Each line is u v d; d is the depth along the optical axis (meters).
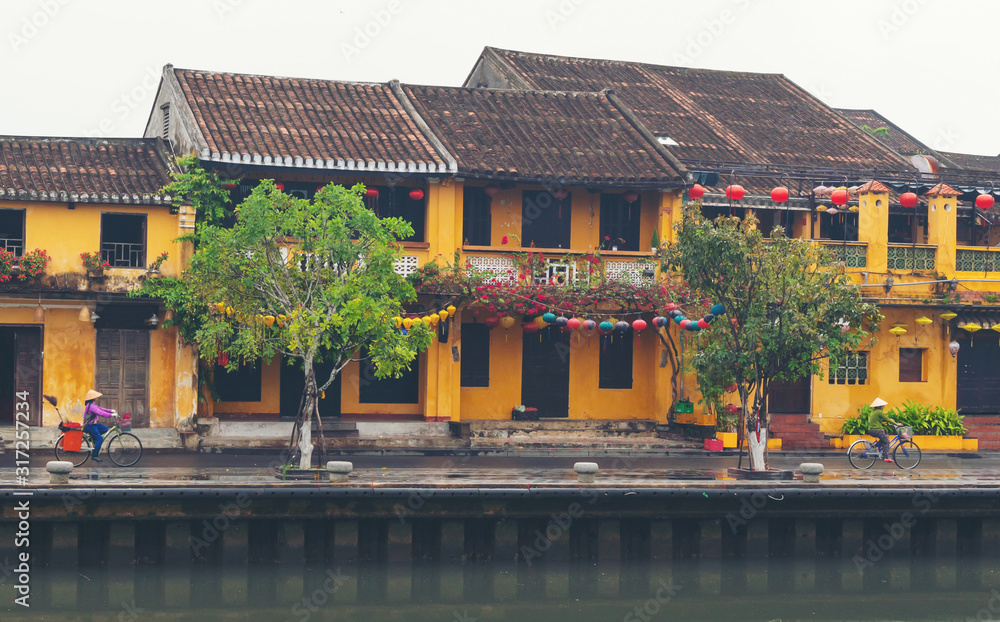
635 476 21.75
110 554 18.83
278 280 21.08
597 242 28.25
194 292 22.62
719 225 21.52
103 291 23.95
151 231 24.42
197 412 24.86
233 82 28.27
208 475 20.23
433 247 26.25
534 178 26.44
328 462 20.34
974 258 29.17
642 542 20.55
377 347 20.64
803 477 21.41
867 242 28.25
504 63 34.97
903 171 30.83
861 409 28.19
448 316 25.77
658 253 25.77
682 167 27.53
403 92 29.39
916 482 21.62
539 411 28.16
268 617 17.88
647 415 28.66
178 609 18.19
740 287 21.59
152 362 24.80
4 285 23.39
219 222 25.00
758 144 31.89
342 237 20.52
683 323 24.09
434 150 26.50
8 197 23.28
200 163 24.56
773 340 21.16
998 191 29.22
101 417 22.86
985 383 29.80
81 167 24.91
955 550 21.64
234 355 21.56
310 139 25.98
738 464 23.28
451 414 26.67
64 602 18.33
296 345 20.42
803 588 20.92
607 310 26.89
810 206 28.64
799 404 28.42
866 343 28.17
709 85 36.34
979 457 27.50
